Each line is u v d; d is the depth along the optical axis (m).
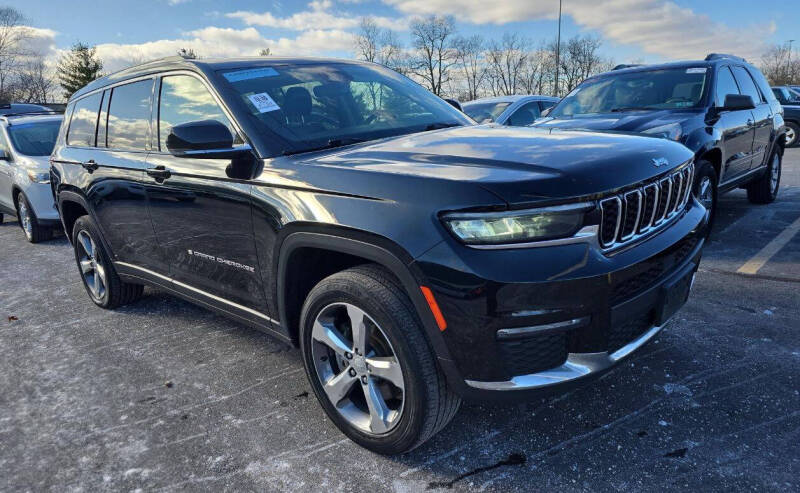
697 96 5.29
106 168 3.63
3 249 7.23
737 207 6.71
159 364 3.36
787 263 4.42
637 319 2.15
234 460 2.37
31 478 2.34
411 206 1.97
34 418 2.83
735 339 3.13
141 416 2.78
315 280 2.56
